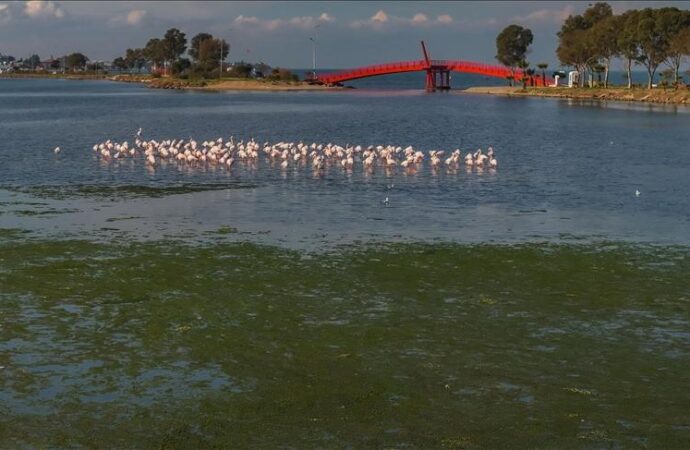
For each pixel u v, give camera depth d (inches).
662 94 6190.9
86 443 634.2
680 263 1144.8
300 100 6727.4
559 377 753.6
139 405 698.8
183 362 788.6
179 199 1668.3
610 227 1403.8
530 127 3774.6
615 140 3070.9
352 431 654.5
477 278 1066.1
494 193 1785.2
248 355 806.5
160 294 990.4
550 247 1240.2
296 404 702.5
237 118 4399.6
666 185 1907.0
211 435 648.4
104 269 1097.4
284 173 2085.4
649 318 910.4
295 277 1064.8
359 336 855.1
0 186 1840.6
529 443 633.6
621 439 639.8
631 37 6742.1
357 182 1936.5
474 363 786.2
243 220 1440.7
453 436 645.3
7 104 5935.0
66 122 4030.5
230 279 1053.8
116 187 1839.3
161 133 3435.0
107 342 835.4
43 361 784.9
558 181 1973.4
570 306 951.6
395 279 1058.7
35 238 1275.8
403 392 724.7
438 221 1450.5
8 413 680.4
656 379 749.3
